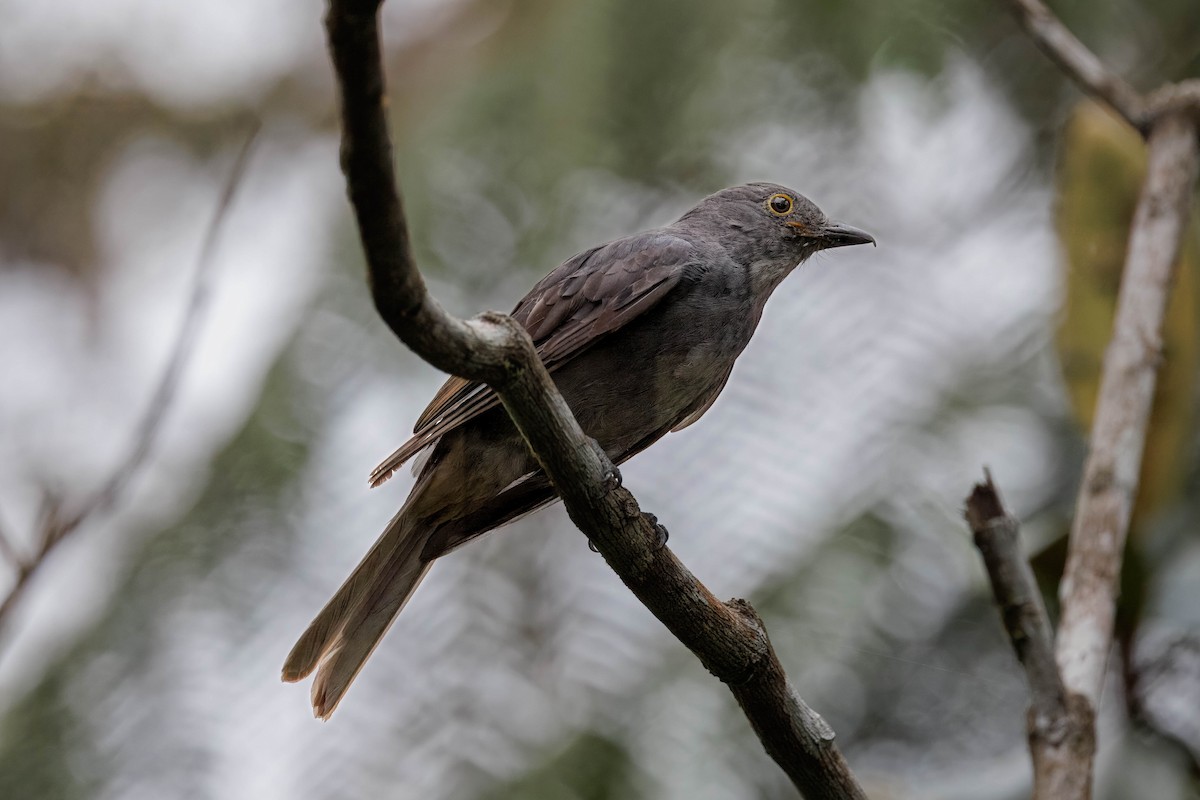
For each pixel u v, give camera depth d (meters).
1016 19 9.43
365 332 10.98
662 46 11.26
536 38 11.66
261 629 10.40
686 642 6.77
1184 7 11.23
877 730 9.95
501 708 9.79
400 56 13.65
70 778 9.98
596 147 11.18
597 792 9.17
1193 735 9.17
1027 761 8.88
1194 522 9.29
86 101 14.32
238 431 10.84
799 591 9.52
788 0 11.04
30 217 14.41
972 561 9.68
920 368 10.41
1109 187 9.01
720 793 9.12
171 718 10.15
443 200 11.27
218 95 14.33
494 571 10.34
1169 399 8.59
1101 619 7.11
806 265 10.94
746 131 11.27
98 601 10.62
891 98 11.04
